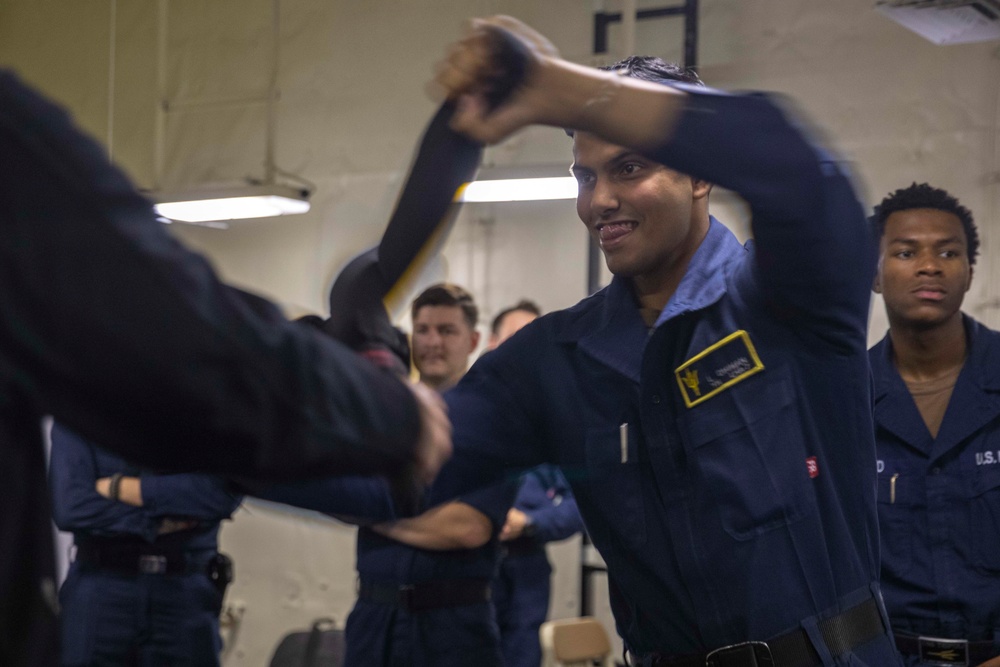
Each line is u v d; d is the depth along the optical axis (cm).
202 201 457
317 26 533
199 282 71
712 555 130
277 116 539
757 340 130
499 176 377
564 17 471
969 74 402
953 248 223
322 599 514
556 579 463
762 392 129
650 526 135
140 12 572
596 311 143
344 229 505
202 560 360
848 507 133
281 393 73
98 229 68
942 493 221
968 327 231
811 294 118
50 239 68
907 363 231
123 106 574
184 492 347
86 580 349
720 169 96
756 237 110
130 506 345
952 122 404
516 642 365
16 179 68
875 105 416
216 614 363
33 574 77
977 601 215
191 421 71
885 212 229
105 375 68
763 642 127
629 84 91
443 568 274
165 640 349
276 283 527
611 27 464
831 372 129
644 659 140
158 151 559
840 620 130
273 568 525
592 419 139
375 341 110
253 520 529
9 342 69
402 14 515
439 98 107
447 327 321
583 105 89
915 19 351
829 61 424
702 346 131
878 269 230
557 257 479
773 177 98
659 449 133
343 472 79
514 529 358
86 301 67
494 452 143
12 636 76
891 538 224
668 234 130
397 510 127
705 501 130
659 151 93
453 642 272
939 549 220
